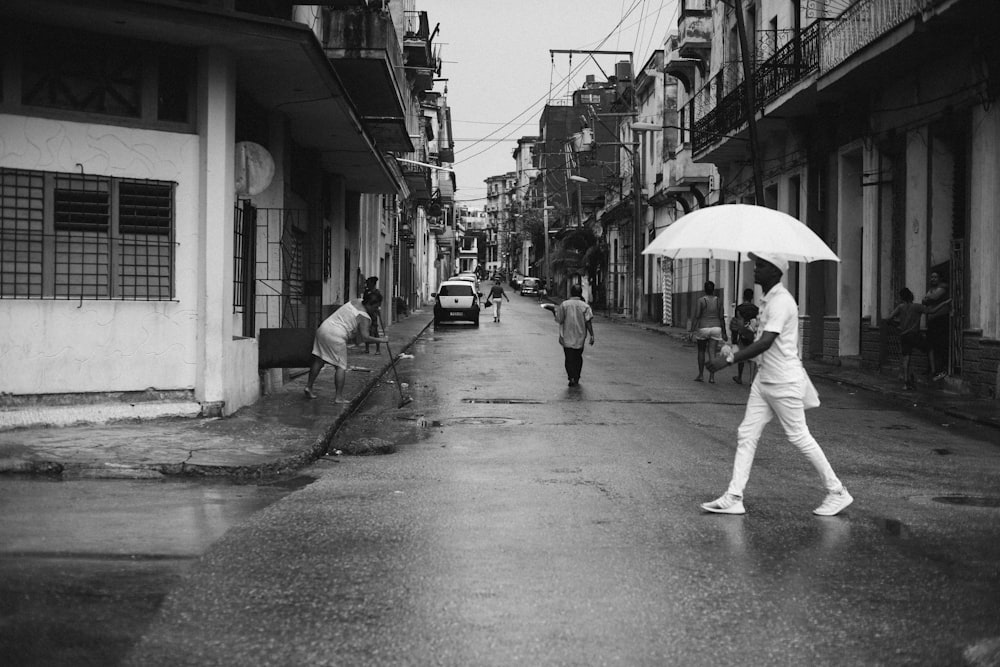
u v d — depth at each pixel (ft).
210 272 37.96
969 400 50.65
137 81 36.60
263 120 51.16
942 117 57.72
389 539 21.65
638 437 38.27
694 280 126.21
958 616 16.80
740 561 20.22
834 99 73.82
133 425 35.96
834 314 77.77
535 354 80.89
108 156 35.73
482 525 23.11
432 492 27.14
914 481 29.86
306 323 64.08
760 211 26.68
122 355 36.35
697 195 120.47
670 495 27.09
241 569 19.13
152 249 37.04
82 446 31.55
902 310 56.54
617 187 186.50
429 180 152.46
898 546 21.63
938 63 58.44
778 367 24.73
